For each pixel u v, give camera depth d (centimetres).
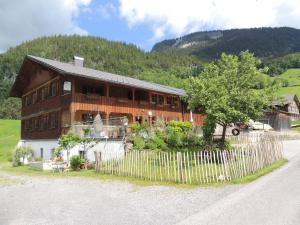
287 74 13912
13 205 1433
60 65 3541
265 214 1053
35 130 4016
